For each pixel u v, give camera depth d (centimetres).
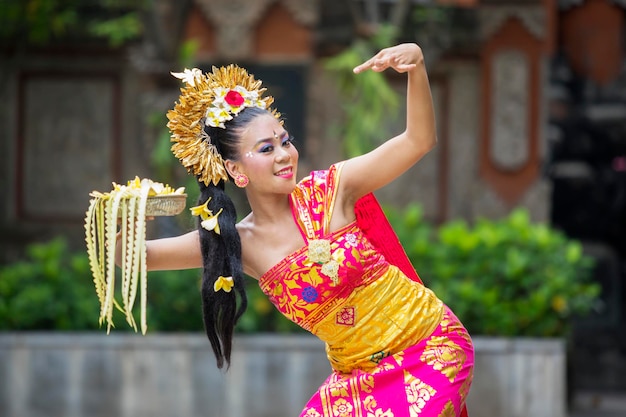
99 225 871
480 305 1966
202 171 877
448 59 2362
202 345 1925
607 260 2786
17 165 2380
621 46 2702
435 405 855
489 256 2030
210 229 869
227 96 868
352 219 885
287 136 873
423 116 862
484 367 1914
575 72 2734
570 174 2906
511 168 2362
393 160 875
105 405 1930
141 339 1927
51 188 2383
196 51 2338
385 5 2314
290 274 864
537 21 2347
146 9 2197
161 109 2202
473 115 2367
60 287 2028
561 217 2936
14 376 1938
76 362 1933
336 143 2322
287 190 860
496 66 2356
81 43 2361
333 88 2319
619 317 2742
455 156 2372
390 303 872
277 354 1923
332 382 897
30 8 2312
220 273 871
